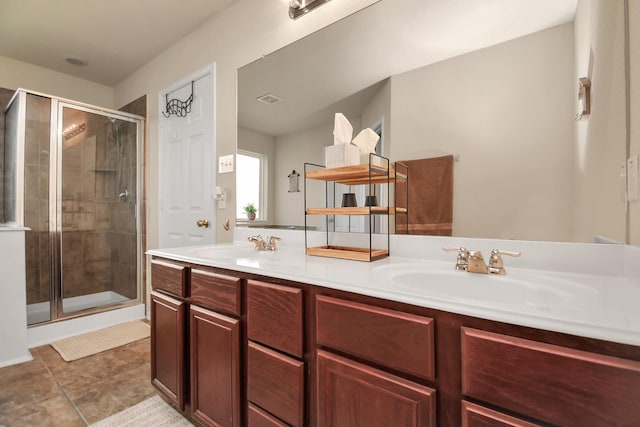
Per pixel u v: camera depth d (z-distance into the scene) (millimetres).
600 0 904
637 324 510
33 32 2387
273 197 1794
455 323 657
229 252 1546
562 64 982
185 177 2434
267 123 1826
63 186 2680
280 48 1764
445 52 1211
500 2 1097
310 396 910
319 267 1055
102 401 1549
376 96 1401
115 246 3088
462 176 1173
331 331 840
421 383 699
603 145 903
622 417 487
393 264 1121
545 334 560
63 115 2646
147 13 2158
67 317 2447
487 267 964
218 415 1173
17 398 1565
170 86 2574
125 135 2979
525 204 1050
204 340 1228
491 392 603
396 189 1332
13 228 1970
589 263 936
